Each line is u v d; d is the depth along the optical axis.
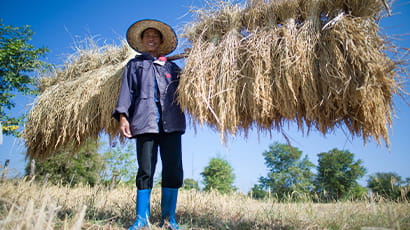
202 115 2.43
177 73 2.88
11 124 11.33
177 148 2.67
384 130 2.09
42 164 14.55
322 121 2.36
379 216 2.61
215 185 30.25
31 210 1.52
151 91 2.68
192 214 3.31
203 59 2.61
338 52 2.16
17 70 12.48
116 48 3.90
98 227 2.31
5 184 3.36
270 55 2.42
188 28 2.92
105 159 13.78
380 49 2.21
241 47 2.58
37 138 3.72
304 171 29.22
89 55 3.90
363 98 2.04
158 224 2.58
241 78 2.48
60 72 4.00
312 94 2.22
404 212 2.68
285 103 2.29
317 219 2.86
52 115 3.58
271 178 28.84
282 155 30.89
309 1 2.42
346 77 2.13
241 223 2.70
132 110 2.82
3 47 12.60
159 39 3.26
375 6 2.22
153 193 4.93
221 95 2.41
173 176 2.62
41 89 4.11
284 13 2.53
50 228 1.49
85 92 3.50
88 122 3.41
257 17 2.65
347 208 3.11
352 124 2.31
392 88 2.17
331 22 2.28
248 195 5.67
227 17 2.72
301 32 2.34
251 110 2.43
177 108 2.73
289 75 2.25
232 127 2.39
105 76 3.57
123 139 3.50
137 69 2.80
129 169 13.68
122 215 3.03
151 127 2.56
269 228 2.60
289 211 3.29
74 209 3.00
